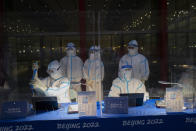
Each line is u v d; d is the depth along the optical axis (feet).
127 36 9.50
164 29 9.80
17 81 8.87
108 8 13.17
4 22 8.54
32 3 11.74
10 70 8.86
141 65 9.58
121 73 9.12
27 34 8.89
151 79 9.90
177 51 9.68
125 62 9.44
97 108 8.21
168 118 7.33
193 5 10.11
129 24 9.35
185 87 8.84
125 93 8.44
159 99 9.30
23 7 11.44
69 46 9.27
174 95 7.65
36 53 9.12
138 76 9.57
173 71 9.74
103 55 9.41
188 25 9.43
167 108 7.63
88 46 9.39
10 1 10.98
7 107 7.40
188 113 7.44
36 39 9.04
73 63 9.32
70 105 8.29
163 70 9.91
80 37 9.29
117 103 7.66
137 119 7.27
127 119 7.25
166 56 9.89
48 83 9.17
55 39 9.20
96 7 13.08
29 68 9.02
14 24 8.64
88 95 7.41
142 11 9.40
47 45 9.19
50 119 7.13
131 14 9.24
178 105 7.62
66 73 9.28
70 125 7.12
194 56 9.33
